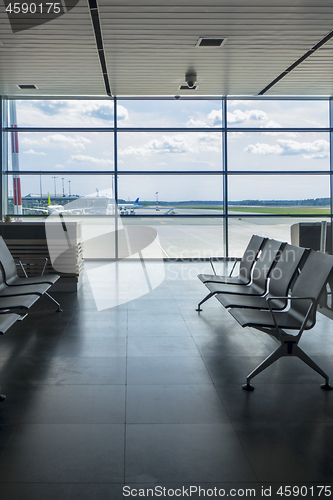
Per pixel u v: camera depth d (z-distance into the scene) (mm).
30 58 5852
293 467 1933
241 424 2314
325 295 3578
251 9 4418
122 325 4254
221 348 3568
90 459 1989
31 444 2113
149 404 2549
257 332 4023
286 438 2174
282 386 2814
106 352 3467
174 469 1918
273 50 5625
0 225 5973
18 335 3934
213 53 5707
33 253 5992
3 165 8562
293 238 4781
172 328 4148
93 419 2363
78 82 7148
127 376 2973
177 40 5215
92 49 5500
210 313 4727
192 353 3447
